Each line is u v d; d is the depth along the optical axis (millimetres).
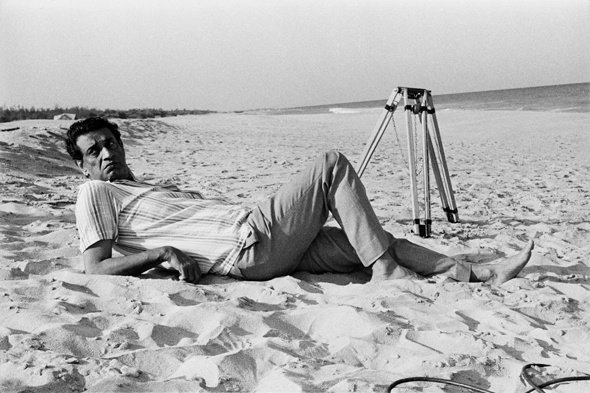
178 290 3240
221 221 3549
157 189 3664
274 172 9859
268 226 3486
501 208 7004
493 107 45844
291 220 3480
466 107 48844
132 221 3559
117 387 2139
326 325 2885
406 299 3207
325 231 3719
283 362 2445
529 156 13477
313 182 3480
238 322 2818
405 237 5039
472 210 6758
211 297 3225
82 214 3475
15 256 3904
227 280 3518
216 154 12938
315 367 2387
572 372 2420
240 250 3482
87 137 3646
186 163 11164
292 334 2807
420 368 2398
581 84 63906
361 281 3672
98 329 2729
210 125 23328
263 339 2637
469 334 2752
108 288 3244
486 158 13188
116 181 3654
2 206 5523
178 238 3539
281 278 3508
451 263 3633
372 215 3508
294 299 3217
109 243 3494
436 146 5719
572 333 2916
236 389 2240
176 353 2484
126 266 3408
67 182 7785
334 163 3492
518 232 5488
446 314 3086
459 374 2363
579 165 11742
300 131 22297
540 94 59938
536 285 3652
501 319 3018
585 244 5168
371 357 2545
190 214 3572
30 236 4547
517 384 2320
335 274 3740
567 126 20828
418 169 10719
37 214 5363
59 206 5855
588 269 4195
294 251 3539
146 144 14000
